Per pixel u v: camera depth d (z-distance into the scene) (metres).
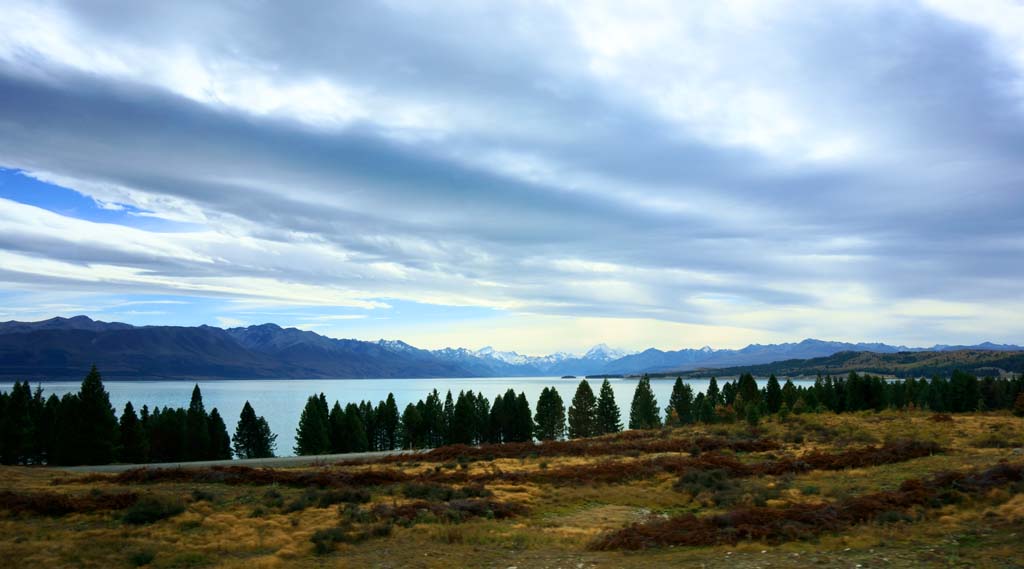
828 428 53.31
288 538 21.27
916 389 103.31
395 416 103.19
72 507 25.48
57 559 18.67
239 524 23.42
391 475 34.97
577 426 104.69
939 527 18.50
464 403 99.38
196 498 28.08
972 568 14.22
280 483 33.47
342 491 28.84
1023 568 13.86
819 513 20.98
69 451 67.06
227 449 90.56
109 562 18.58
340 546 19.80
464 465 41.81
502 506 26.44
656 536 19.72
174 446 83.56
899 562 15.21
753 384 96.38
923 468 30.50
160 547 20.16
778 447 44.66
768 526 19.91
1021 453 32.38
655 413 102.62
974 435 42.12
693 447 45.88
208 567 18.19
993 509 19.69
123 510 25.64
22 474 37.16
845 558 15.97
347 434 92.06
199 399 88.69
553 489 31.56
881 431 48.31
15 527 22.88
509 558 18.19
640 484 32.62
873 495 22.88
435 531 21.73
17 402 72.62
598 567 16.73
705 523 21.25
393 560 18.19
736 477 33.09
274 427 160.50
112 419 70.44
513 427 103.25
